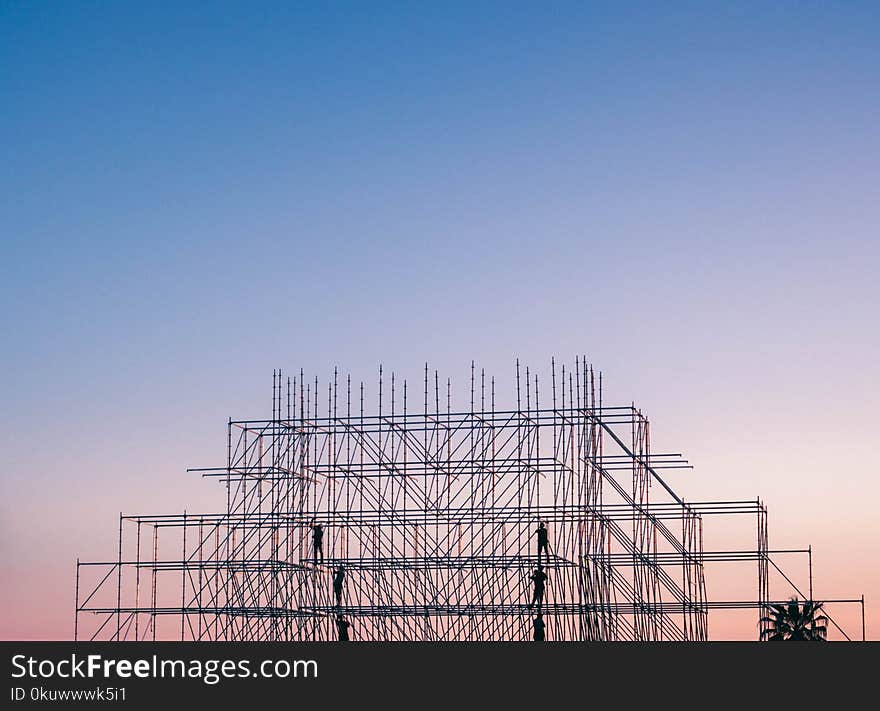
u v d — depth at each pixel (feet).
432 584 213.25
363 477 217.77
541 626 205.36
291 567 215.31
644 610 204.44
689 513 211.00
